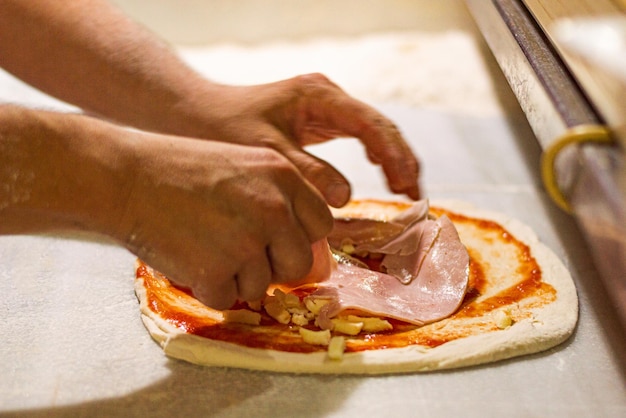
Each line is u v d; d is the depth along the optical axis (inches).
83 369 25.0
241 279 23.5
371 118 26.5
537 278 28.3
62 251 29.7
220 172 22.7
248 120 26.2
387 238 28.4
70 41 28.3
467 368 25.1
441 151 37.5
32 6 28.3
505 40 26.5
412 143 38.1
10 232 22.9
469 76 44.1
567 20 23.1
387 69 45.1
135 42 28.2
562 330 26.0
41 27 28.3
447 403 24.1
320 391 24.3
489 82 43.5
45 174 22.1
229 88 27.2
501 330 25.9
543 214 32.8
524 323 26.1
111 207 22.4
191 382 24.6
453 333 25.7
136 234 22.7
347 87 42.9
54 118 22.5
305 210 23.6
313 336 25.2
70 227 22.8
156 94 27.4
